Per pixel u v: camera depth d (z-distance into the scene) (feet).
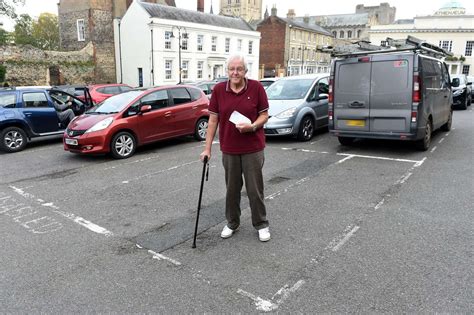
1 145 30.01
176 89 31.63
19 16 110.32
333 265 11.59
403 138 24.62
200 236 13.91
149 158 27.09
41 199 18.54
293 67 181.47
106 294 10.37
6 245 13.51
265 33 177.47
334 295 10.07
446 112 32.48
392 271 11.17
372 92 25.18
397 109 24.43
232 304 9.79
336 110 26.91
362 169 22.38
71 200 18.30
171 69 118.52
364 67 25.30
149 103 29.14
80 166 25.30
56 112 32.73
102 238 13.93
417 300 9.78
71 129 27.14
